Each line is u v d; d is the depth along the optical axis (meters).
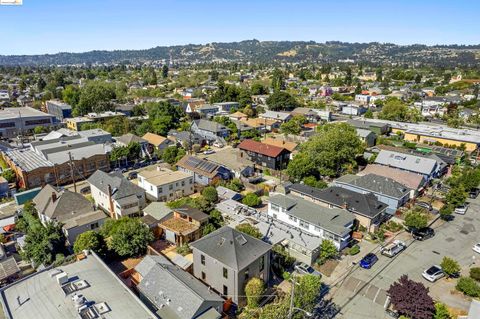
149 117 101.88
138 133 88.50
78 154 62.28
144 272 30.11
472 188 55.34
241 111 120.00
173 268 30.80
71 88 136.00
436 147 74.94
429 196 53.75
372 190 49.00
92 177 52.81
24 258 35.56
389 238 41.62
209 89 168.00
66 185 58.78
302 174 57.78
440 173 62.72
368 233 41.75
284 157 67.31
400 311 27.38
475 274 33.25
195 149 76.75
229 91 137.00
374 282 33.19
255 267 30.08
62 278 25.95
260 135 91.50
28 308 23.89
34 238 35.16
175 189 52.47
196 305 25.16
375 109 133.12
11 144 80.00
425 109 125.31
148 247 36.53
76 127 93.44
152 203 45.62
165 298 26.62
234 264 28.44
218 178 58.00
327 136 60.59
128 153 66.56
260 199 50.38
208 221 40.94
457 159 68.19
